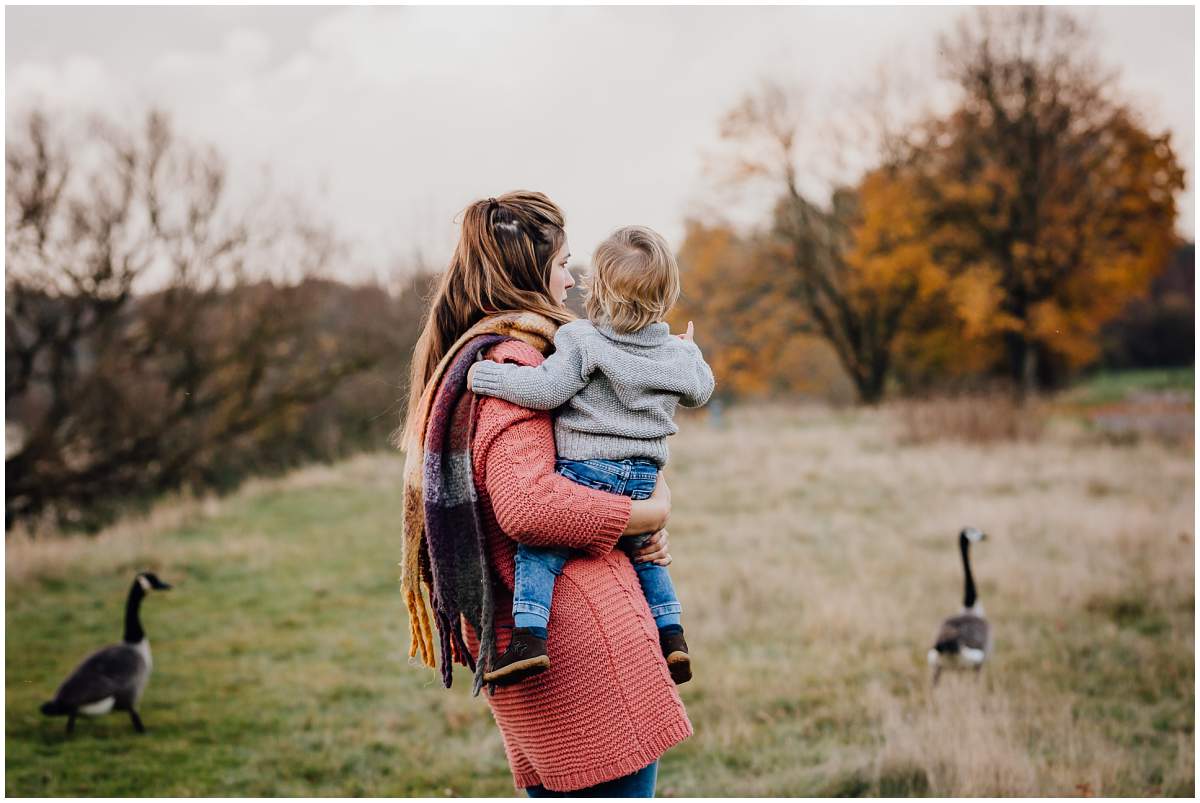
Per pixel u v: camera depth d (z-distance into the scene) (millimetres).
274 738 7102
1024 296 28156
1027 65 27500
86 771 6535
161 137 18562
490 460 2113
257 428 21516
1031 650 8203
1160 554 10898
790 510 13844
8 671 8883
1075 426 19953
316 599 10828
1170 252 28688
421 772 6422
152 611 10609
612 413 2266
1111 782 5570
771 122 30438
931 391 28000
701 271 32000
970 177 28766
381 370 22750
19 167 17109
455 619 2162
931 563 11000
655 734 2156
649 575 2439
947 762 5852
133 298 19188
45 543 14156
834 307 32719
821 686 7570
